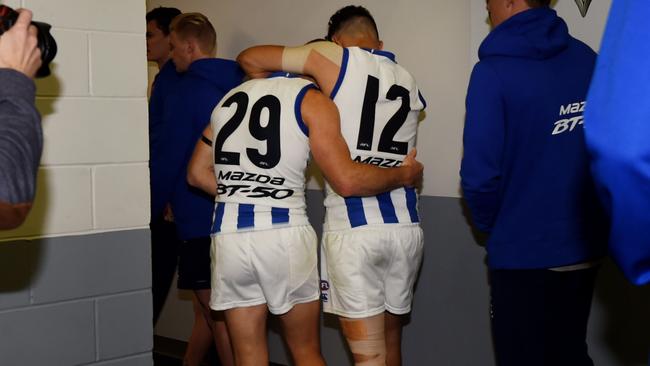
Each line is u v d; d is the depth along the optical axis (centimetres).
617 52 95
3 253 213
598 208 218
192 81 321
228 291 249
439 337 322
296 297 245
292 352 253
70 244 224
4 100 145
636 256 100
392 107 258
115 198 231
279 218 242
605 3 260
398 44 328
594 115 97
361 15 273
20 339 217
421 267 326
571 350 227
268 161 241
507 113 223
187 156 318
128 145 233
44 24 157
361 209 254
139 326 237
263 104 244
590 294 231
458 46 303
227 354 322
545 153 220
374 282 256
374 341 257
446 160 312
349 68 252
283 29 373
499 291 231
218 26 411
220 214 249
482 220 236
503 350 232
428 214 322
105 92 228
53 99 219
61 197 222
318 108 238
